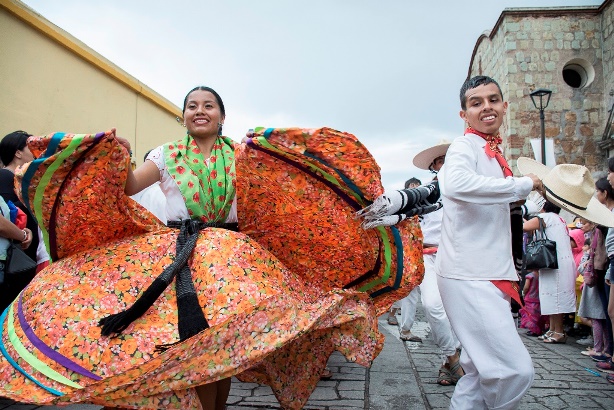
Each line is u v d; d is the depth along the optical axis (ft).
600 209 11.43
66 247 8.51
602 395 12.78
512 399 8.42
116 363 6.97
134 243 8.51
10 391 6.81
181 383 6.77
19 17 21.68
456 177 8.86
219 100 9.66
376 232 9.42
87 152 7.86
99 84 27.91
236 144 9.65
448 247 9.29
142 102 33.01
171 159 9.05
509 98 47.39
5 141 13.03
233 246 8.21
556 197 10.58
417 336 19.63
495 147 9.71
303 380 9.37
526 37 47.73
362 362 8.68
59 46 24.43
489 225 9.04
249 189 9.32
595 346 17.35
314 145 8.48
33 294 7.82
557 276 19.60
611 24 45.37
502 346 8.46
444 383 13.37
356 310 8.63
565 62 47.37
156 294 7.45
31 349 7.18
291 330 7.37
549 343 19.98
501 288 8.85
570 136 46.80
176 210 8.98
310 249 9.85
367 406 11.68
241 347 7.06
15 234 11.89
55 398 6.45
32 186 7.83
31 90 22.63
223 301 7.54
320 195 9.25
